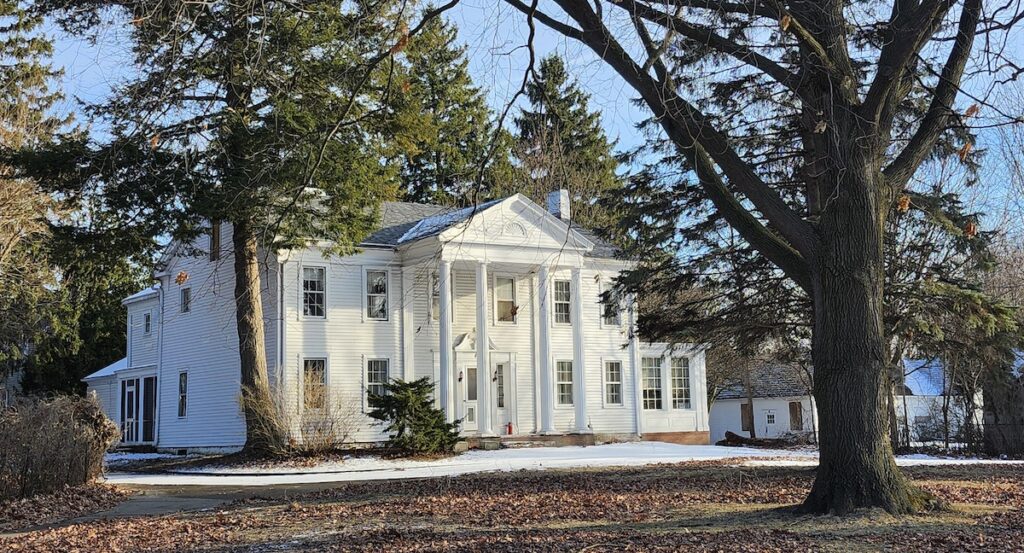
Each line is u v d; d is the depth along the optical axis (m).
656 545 10.07
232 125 20.14
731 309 21.00
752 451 31.75
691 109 12.33
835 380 11.90
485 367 32.78
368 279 32.75
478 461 26.88
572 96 47.41
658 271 21.45
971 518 11.50
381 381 32.44
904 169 12.70
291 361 30.78
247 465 26.38
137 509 16.41
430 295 33.53
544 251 33.88
